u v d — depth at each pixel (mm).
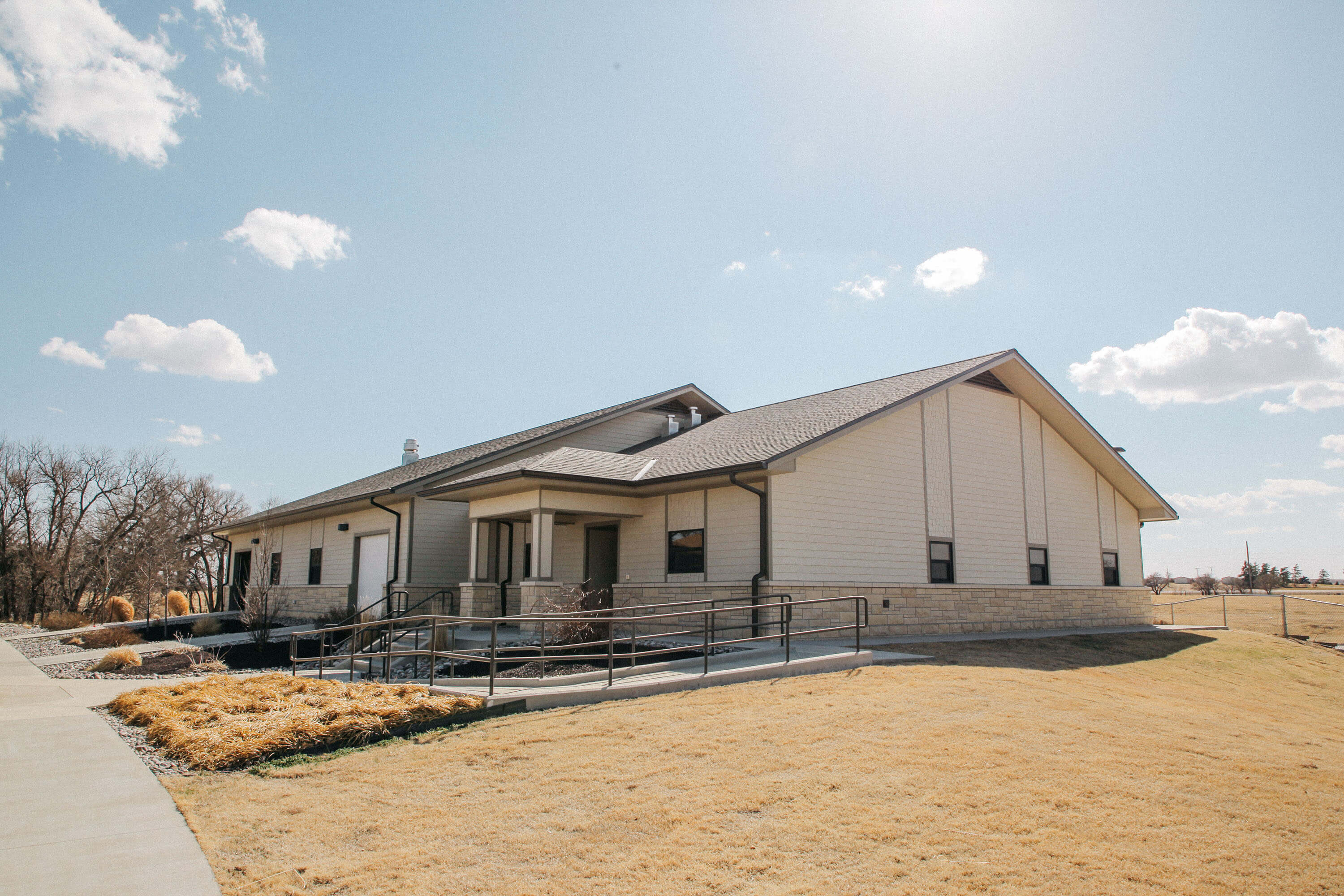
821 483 16047
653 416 23609
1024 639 17219
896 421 17875
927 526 18156
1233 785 6160
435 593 17625
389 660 11719
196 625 22672
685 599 16484
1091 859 4750
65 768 7242
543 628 11742
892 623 16828
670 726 7848
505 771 6684
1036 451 21562
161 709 9188
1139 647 18094
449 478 19703
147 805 6145
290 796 6312
